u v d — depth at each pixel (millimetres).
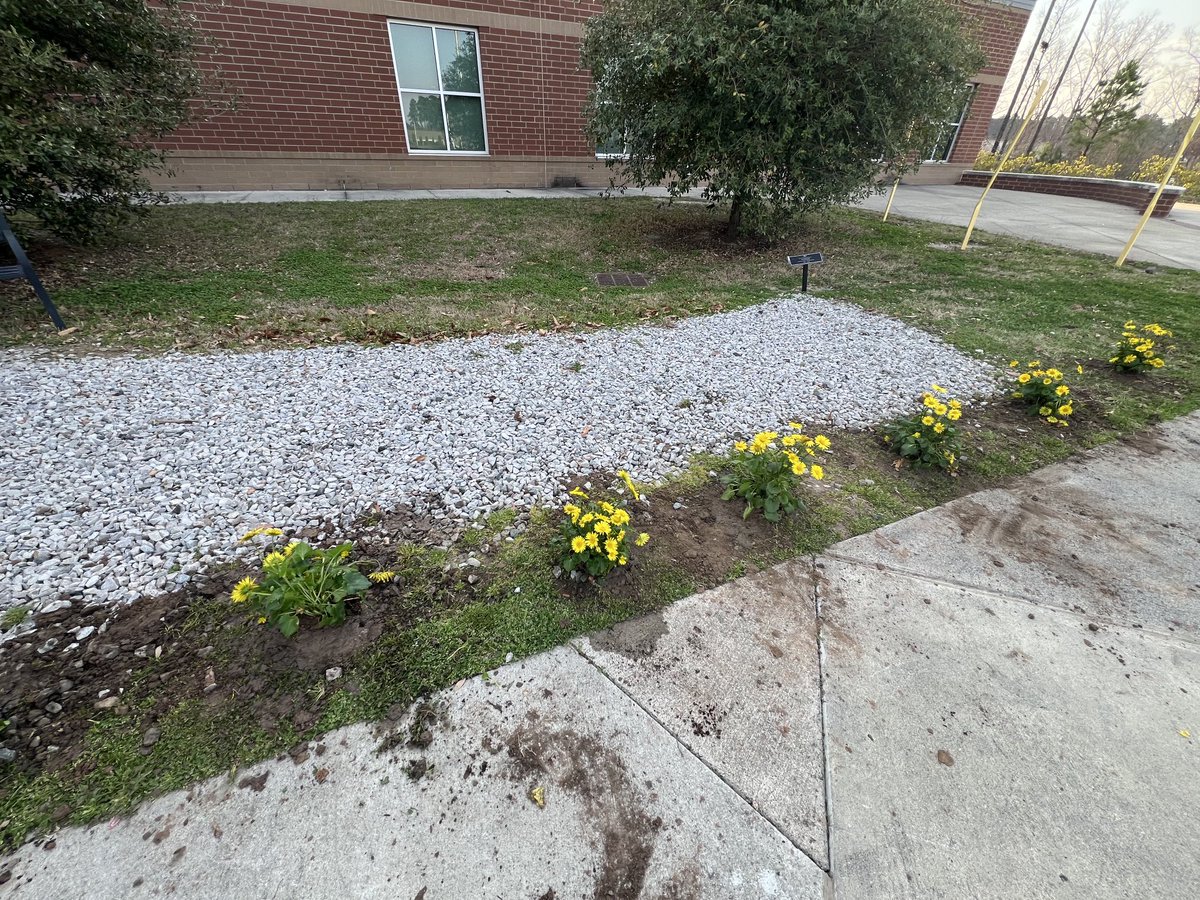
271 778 1464
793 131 5449
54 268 4859
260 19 7504
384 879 1286
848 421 3363
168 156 7809
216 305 4457
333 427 2977
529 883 1293
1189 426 3428
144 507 2309
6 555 2027
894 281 6137
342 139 8656
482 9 8570
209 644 1792
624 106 6180
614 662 1824
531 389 3504
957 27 5840
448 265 5855
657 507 2543
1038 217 10023
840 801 1479
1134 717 1717
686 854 1358
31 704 1586
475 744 1571
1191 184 14961
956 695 1765
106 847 1313
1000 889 1314
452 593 2031
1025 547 2416
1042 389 3428
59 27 4340
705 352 4168
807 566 2260
